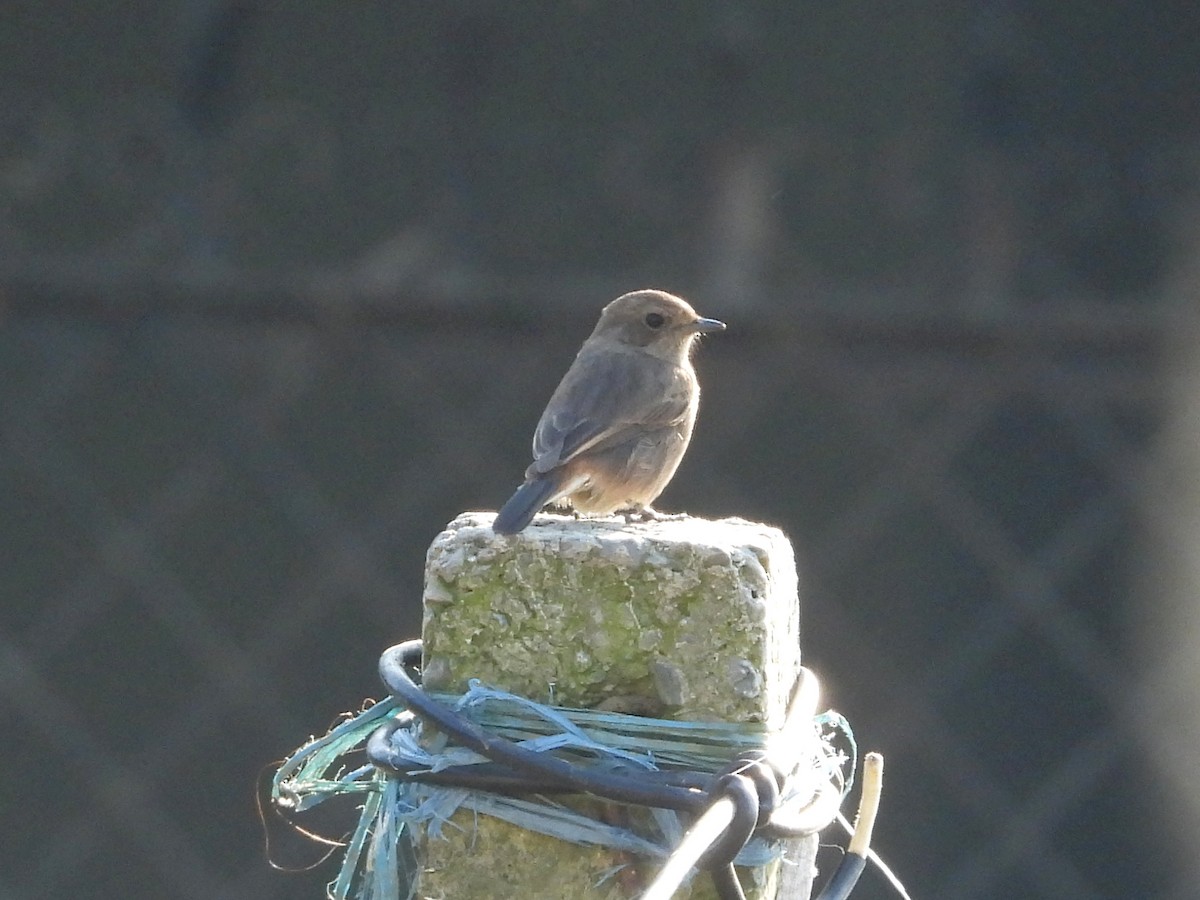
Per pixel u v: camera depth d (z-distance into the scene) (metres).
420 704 3.46
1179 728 12.09
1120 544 12.32
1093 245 12.61
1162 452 12.35
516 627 3.50
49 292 12.87
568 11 12.75
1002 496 12.45
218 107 12.95
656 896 2.78
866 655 12.24
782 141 12.69
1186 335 12.32
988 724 12.16
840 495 12.51
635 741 3.43
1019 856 11.95
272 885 12.14
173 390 12.88
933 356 12.59
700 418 12.62
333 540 12.72
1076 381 12.45
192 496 12.80
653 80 12.77
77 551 12.73
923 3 12.53
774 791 3.32
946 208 12.62
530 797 3.44
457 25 12.78
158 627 12.63
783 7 12.59
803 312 12.54
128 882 12.29
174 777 12.41
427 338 12.88
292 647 12.59
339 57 12.91
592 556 3.48
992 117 12.59
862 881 11.88
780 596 3.57
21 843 12.26
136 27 12.93
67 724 12.45
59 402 12.87
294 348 12.91
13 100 12.96
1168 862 11.90
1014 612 12.28
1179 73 12.54
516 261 12.85
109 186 12.98
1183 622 12.14
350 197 12.94
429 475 12.78
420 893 3.51
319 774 3.78
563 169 12.84
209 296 12.91
